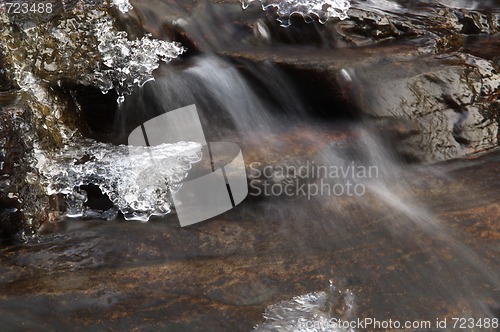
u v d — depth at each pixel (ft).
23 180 12.16
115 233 12.35
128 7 14.71
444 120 14.35
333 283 11.10
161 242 12.09
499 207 12.63
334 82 14.51
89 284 11.07
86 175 13.00
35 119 12.85
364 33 15.78
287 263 11.53
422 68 14.84
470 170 13.84
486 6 19.35
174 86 14.88
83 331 10.18
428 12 17.40
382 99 14.42
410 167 14.03
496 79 15.26
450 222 12.37
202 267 11.50
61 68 14.05
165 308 10.60
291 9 15.52
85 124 14.64
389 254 11.68
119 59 14.62
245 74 15.12
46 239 12.21
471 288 11.02
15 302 10.68
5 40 13.14
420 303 10.73
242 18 15.67
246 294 10.90
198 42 15.48
